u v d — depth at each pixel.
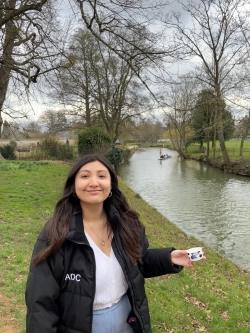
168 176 30.19
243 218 15.51
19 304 4.28
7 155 27.44
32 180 14.91
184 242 11.23
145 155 58.91
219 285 7.31
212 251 10.81
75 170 2.04
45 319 1.76
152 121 33.72
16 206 10.20
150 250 2.21
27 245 6.84
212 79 28.36
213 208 17.50
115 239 2.01
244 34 24.19
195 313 5.45
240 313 5.91
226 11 27.36
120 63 29.62
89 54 25.91
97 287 1.87
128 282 1.96
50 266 1.83
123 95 31.55
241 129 31.12
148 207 16.14
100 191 1.97
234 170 30.91
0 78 15.72
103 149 25.81
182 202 19.00
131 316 1.99
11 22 11.66
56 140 28.97
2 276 5.00
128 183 26.25
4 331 3.65
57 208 2.01
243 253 11.18
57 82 13.14
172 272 2.15
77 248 1.87
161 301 5.45
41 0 10.10
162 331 4.50
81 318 1.81
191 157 48.00
